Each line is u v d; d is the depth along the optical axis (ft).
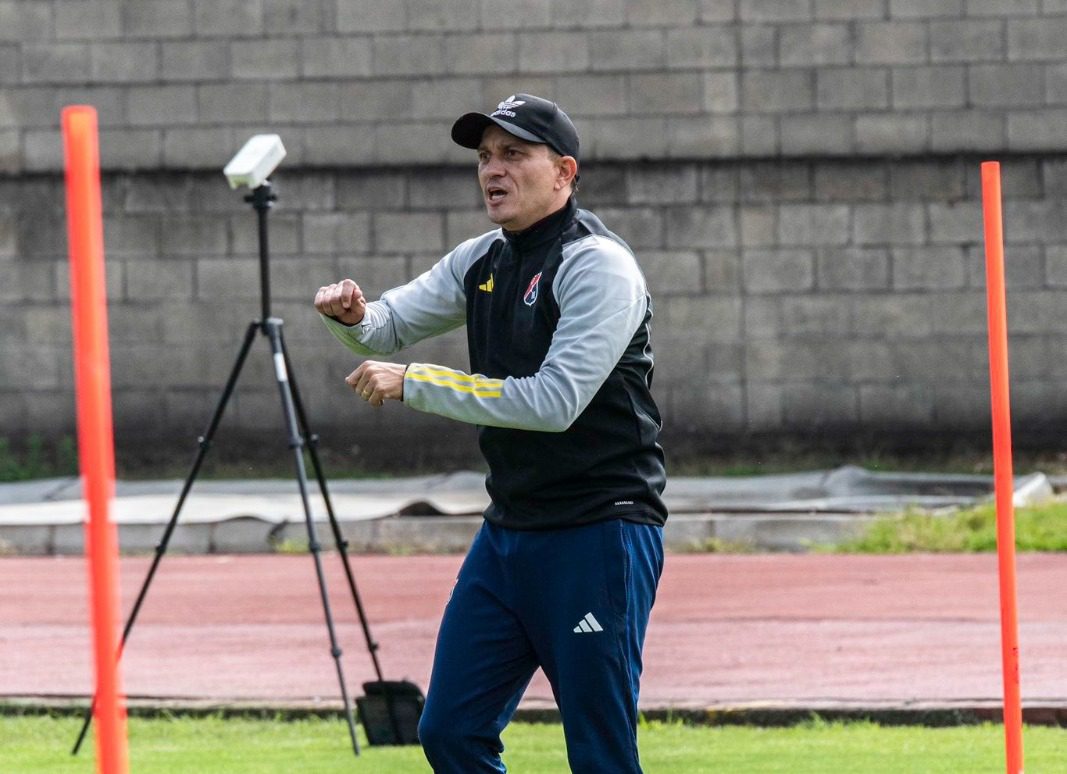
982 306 188.34
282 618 125.59
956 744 81.46
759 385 190.70
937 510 169.07
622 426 51.67
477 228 193.67
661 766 75.92
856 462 189.06
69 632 121.80
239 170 84.69
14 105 196.75
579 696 51.26
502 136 52.01
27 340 197.36
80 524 168.25
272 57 194.18
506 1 191.72
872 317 189.67
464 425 194.59
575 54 191.31
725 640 113.09
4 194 196.85
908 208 188.85
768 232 190.29
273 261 195.42
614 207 191.72
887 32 188.44
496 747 53.26
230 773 76.28
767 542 161.68
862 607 126.00
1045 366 187.73
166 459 196.03
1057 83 186.91
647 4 190.39
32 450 196.85
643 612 52.19
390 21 193.06
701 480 182.50
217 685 100.27
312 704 93.30
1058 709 87.76
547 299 51.67
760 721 89.15
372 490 186.39
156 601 134.82
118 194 196.03
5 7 196.44
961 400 188.85
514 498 52.06
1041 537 156.87
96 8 195.42
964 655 106.11
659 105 190.60
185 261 195.52
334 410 195.31
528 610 52.08
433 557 160.76
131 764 78.64
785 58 189.47
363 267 194.59
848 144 189.16
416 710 83.46
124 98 195.83
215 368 195.52
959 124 188.24
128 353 196.54
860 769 74.69
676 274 191.21
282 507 175.83
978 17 187.52
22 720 92.89
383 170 193.88
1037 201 187.52
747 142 190.08
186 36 194.90
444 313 56.75
